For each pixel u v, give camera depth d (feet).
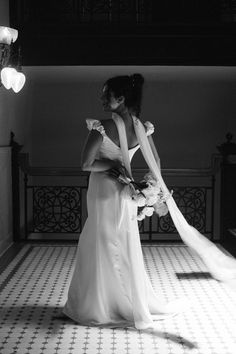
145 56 24.61
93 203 12.67
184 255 21.25
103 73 29.40
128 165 12.30
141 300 12.66
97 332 12.46
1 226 21.36
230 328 12.84
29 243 23.56
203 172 23.11
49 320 13.32
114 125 12.14
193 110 33.27
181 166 33.94
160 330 12.64
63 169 23.08
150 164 12.65
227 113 33.24
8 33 15.89
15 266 19.22
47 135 33.30
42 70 28.53
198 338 12.16
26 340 11.96
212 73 29.60
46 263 19.74
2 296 15.46
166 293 15.81
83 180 33.42
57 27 24.26
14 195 23.52
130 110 12.37
